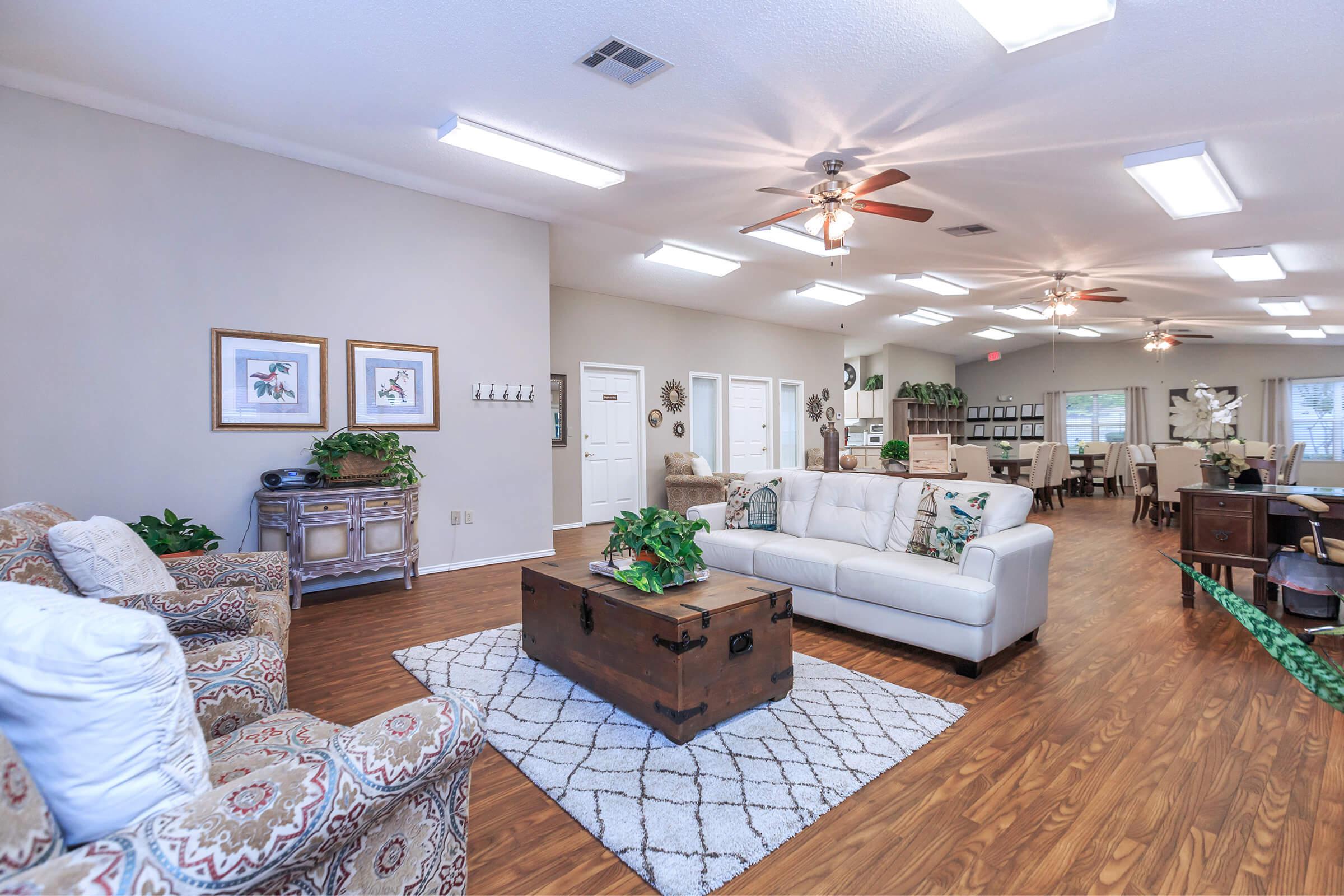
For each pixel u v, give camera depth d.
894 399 11.40
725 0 2.50
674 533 2.50
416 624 3.46
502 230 4.91
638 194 4.55
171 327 3.59
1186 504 3.81
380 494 3.95
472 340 4.77
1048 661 2.89
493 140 3.63
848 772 1.95
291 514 3.66
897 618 2.89
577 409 7.09
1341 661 2.86
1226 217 4.40
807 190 4.43
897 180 3.39
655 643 2.18
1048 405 12.23
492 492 4.89
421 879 1.09
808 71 2.96
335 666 2.85
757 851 1.59
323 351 4.09
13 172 3.18
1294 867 1.52
